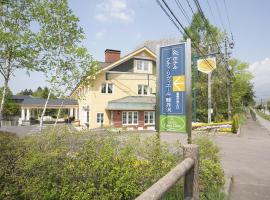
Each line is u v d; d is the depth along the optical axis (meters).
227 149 12.74
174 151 5.72
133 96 28.58
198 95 30.77
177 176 2.45
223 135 19.58
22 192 4.05
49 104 34.88
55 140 4.90
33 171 3.97
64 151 4.35
